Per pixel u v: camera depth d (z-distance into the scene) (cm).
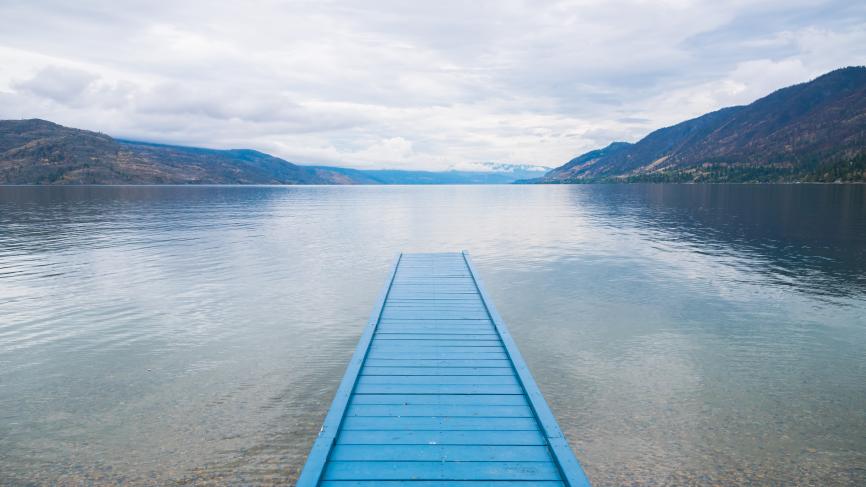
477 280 2056
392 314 1614
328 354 1702
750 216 6925
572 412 1301
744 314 2150
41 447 1127
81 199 12369
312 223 6650
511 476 775
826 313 2144
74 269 3153
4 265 3259
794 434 1188
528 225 6359
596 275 3027
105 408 1309
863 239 4325
